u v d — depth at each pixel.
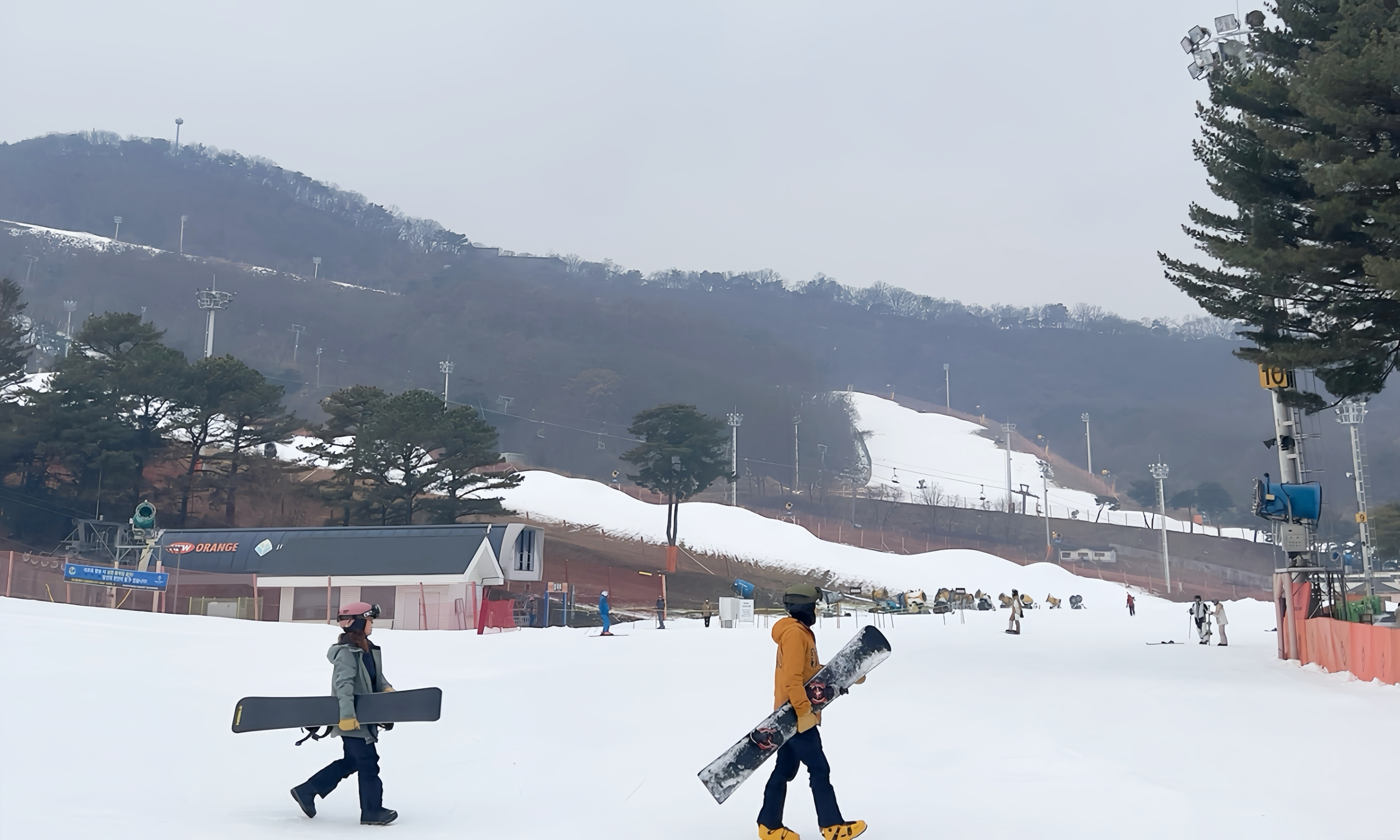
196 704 12.71
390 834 6.68
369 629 7.38
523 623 48.72
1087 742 10.63
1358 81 17.52
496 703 14.30
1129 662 21.48
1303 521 22.52
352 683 7.04
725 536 108.12
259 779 8.62
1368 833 6.60
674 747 10.80
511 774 9.23
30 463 81.56
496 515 98.06
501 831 6.86
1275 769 9.10
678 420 101.50
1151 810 7.28
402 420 80.50
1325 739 10.87
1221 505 195.75
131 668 15.74
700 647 27.23
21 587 41.50
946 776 8.80
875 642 6.37
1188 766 9.27
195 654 18.78
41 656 16.23
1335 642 18.84
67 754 9.03
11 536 77.88
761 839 6.37
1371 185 18.03
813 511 167.50
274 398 85.19
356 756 7.05
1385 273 16.39
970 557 108.88
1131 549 149.12
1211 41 23.00
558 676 18.34
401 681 17.20
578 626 55.88
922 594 78.19
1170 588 127.25
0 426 79.06
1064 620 49.59
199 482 85.56
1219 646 27.55
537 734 11.67
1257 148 20.77
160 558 46.72
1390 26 18.33
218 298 108.62
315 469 93.00
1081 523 161.88
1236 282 21.12
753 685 17.05
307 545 45.41
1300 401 22.73
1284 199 20.86
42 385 84.94
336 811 7.55
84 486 80.00
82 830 6.26
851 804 7.69
